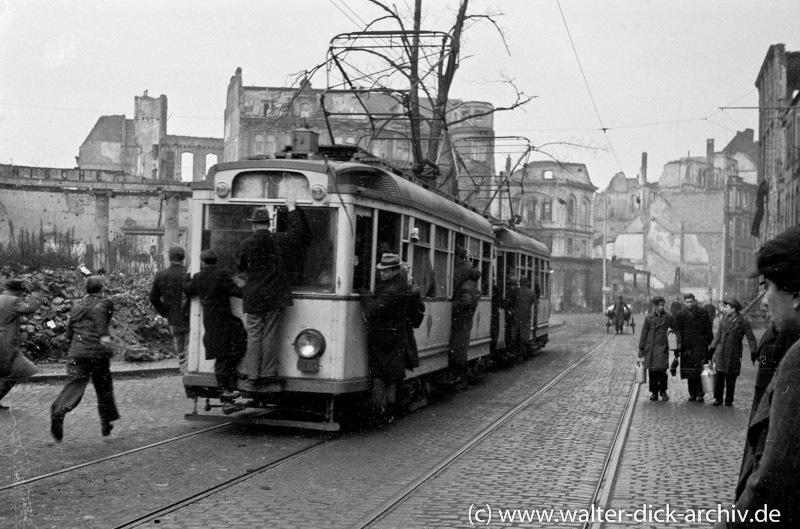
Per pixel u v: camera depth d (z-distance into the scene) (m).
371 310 10.47
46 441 9.16
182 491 7.10
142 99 73.31
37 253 19.48
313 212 10.24
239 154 62.19
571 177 88.38
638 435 10.98
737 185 91.06
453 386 15.60
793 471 2.34
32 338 16.12
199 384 10.34
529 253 23.88
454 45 21.56
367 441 9.95
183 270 12.30
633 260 94.56
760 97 57.94
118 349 18.11
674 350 15.22
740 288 90.50
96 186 45.28
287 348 10.16
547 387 16.52
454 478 7.99
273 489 7.32
